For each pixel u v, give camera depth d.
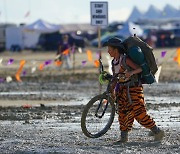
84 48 148.25
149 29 157.25
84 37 172.88
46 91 53.12
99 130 26.88
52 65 91.25
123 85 24.81
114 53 24.92
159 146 23.69
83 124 25.45
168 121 32.00
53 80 64.62
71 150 22.58
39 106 40.12
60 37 153.00
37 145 24.22
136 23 164.75
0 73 75.50
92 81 62.81
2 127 30.20
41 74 73.12
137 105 24.70
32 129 29.39
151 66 24.81
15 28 152.00
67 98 46.44
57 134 27.61
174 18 167.38
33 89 55.16
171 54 109.94
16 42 152.38
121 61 24.75
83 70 79.06
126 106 24.86
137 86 24.73
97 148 23.11
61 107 39.41
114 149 22.83
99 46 40.75
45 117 34.25
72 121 32.38
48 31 148.75
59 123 31.62
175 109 37.66
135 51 24.44
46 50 153.12
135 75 24.72
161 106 39.34
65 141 25.39
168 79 63.72
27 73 75.38
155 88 53.97
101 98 25.66
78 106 39.88
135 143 24.56
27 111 37.38
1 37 152.00
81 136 26.89
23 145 24.25
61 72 76.12
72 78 66.62
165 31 157.88
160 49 137.75
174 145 23.84
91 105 25.52
